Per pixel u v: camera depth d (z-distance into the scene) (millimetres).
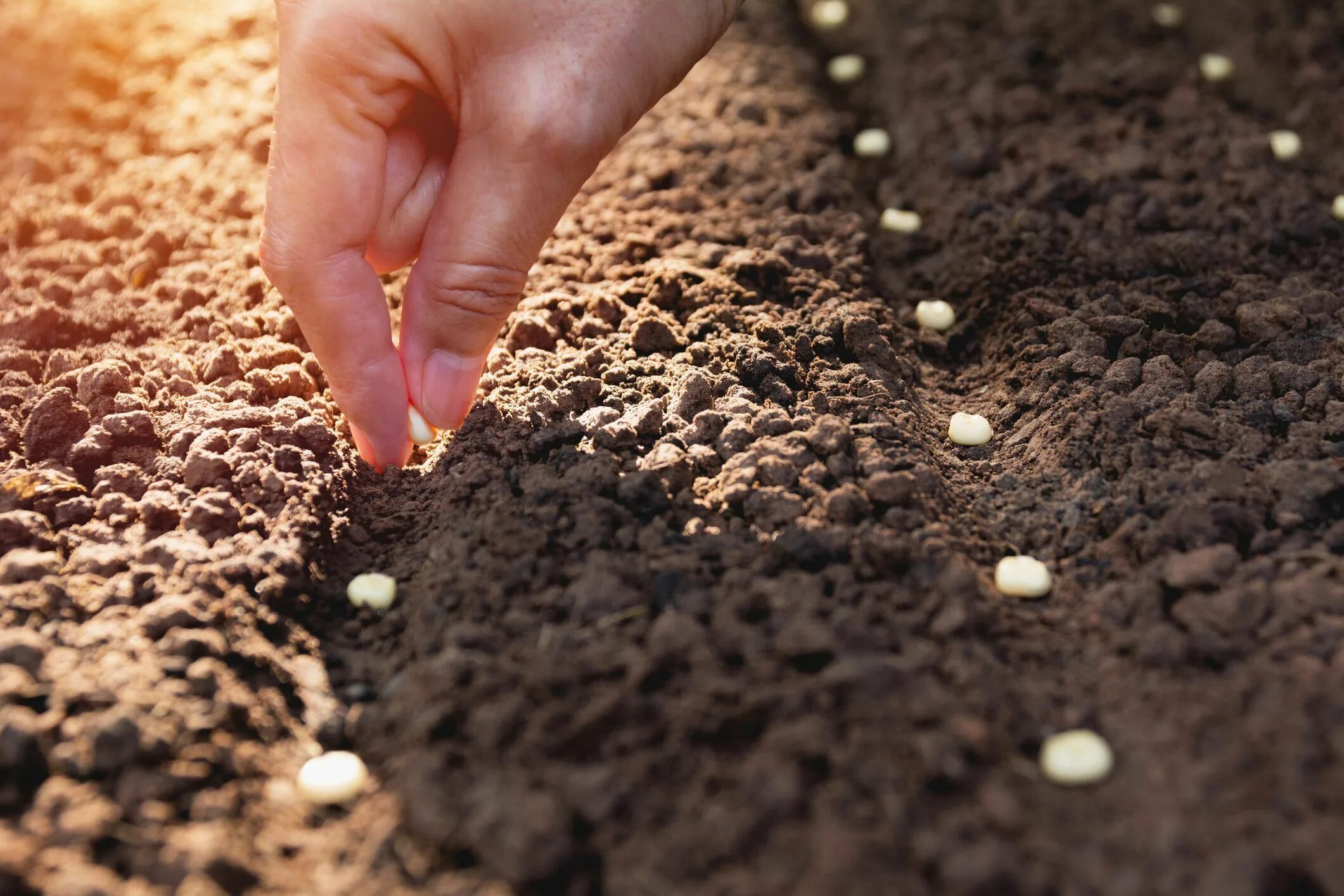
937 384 476
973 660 389
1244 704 379
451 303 411
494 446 435
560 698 383
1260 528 410
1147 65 563
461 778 377
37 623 395
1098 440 438
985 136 539
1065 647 399
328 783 381
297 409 445
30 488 422
